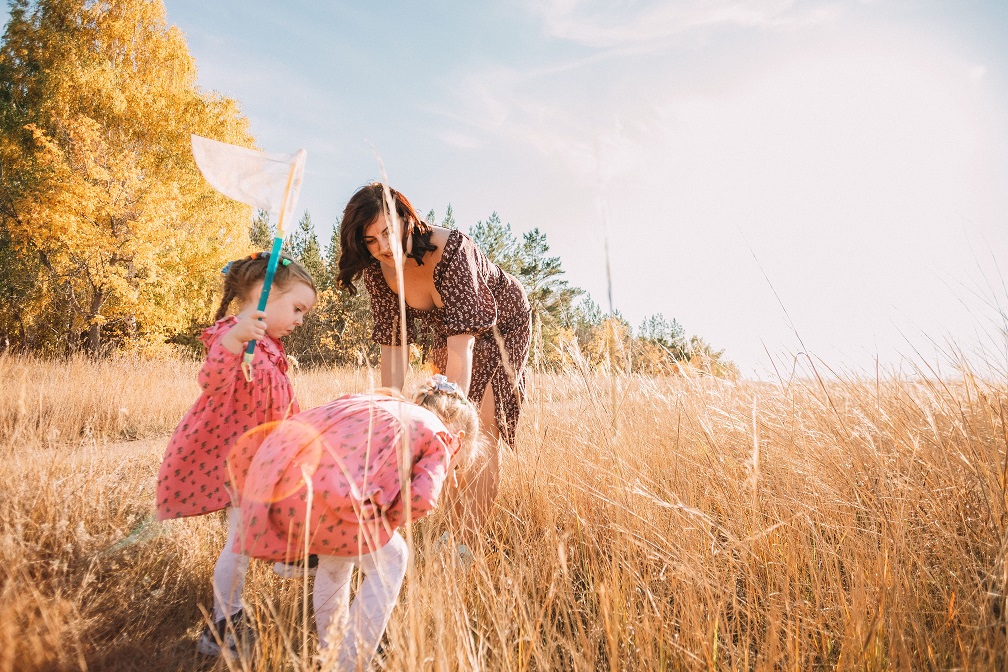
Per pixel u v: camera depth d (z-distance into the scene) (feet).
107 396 22.80
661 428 10.80
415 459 6.87
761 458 9.59
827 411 9.52
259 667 5.62
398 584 6.43
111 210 44.34
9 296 48.26
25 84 57.82
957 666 5.51
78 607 6.65
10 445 11.39
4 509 8.13
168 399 24.82
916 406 9.18
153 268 47.32
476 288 9.09
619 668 5.74
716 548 7.39
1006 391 8.64
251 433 7.80
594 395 9.71
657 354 12.65
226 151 7.50
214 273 54.44
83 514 8.82
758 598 6.67
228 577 6.95
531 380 11.59
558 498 9.02
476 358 9.82
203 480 7.69
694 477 9.11
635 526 7.45
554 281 93.91
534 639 5.56
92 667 5.88
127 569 7.72
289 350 59.52
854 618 5.73
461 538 8.05
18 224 46.47
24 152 51.60
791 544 7.04
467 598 6.79
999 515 6.88
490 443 9.38
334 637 5.20
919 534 7.20
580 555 8.18
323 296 61.62
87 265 45.60
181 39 57.77
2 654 5.26
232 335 7.50
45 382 22.63
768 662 5.31
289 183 7.70
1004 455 7.43
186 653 6.50
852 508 7.84
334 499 6.08
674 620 6.27
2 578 6.72
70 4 54.95
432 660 5.23
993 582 6.04
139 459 13.48
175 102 53.88
